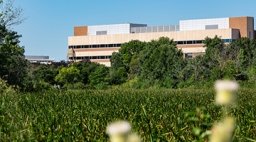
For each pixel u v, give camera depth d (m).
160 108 22.17
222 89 2.00
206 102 28.17
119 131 1.81
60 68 138.00
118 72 127.56
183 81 91.00
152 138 9.62
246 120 13.98
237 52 97.69
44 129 12.58
